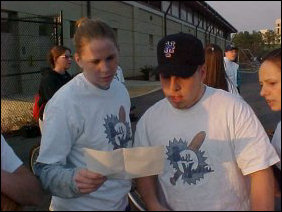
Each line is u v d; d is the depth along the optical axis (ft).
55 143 5.08
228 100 5.02
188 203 4.97
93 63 4.99
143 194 5.10
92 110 5.31
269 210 4.66
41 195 4.94
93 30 4.86
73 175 4.76
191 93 4.83
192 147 4.99
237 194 4.98
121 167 4.56
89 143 5.34
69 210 5.38
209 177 4.94
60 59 9.56
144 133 5.32
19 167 4.89
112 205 5.45
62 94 5.25
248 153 4.86
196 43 4.73
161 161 4.63
